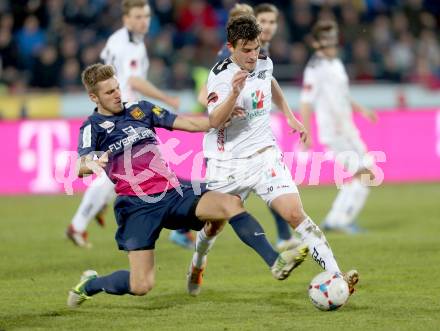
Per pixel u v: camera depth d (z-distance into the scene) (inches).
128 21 1122.7
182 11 2349.9
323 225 1284.4
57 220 1430.9
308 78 1257.4
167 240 1228.5
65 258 1072.8
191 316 745.6
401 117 1862.7
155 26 2321.6
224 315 746.8
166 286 887.1
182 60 2206.0
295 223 758.5
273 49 2198.6
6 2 2287.2
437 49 2396.7
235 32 747.4
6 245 1181.1
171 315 751.1
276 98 837.8
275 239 1225.4
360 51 2242.9
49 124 1780.3
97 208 1153.4
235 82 715.4
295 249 705.0
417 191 1736.0
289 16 2384.4
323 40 1251.2
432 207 1513.3
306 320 717.3
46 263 1037.8
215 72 778.2
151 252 748.0
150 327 705.0
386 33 2353.6
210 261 1029.2
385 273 928.3
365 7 2479.1
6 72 2122.3
